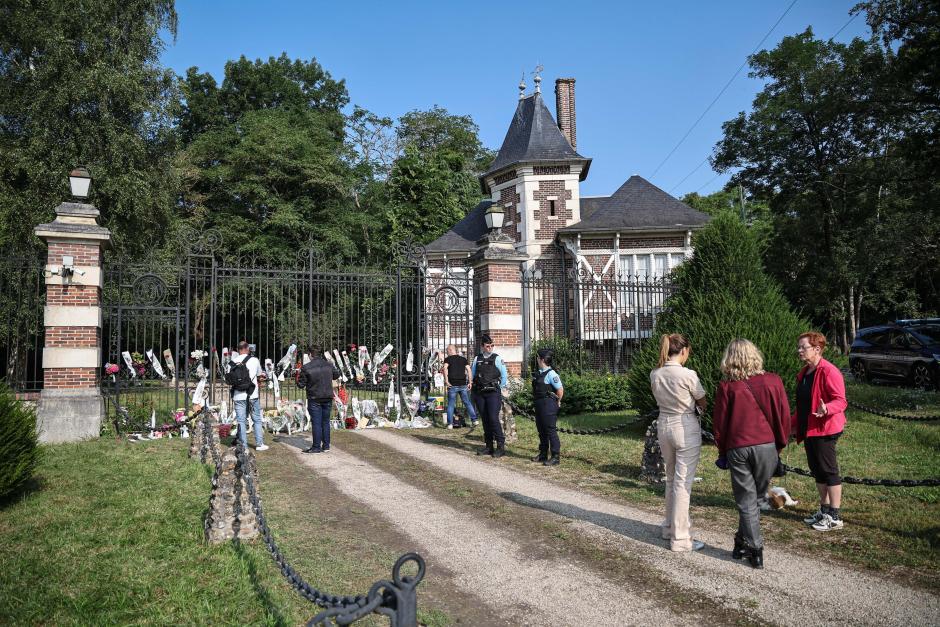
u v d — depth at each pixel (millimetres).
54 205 16500
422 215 31609
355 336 21234
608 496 6039
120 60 17734
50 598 3654
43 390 9164
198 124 33625
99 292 9656
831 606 3463
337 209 30844
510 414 9336
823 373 4922
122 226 18078
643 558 4305
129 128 17953
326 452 8586
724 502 5719
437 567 4207
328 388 8680
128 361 10469
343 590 3793
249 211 29344
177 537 4723
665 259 20984
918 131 17406
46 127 16391
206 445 7855
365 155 38375
